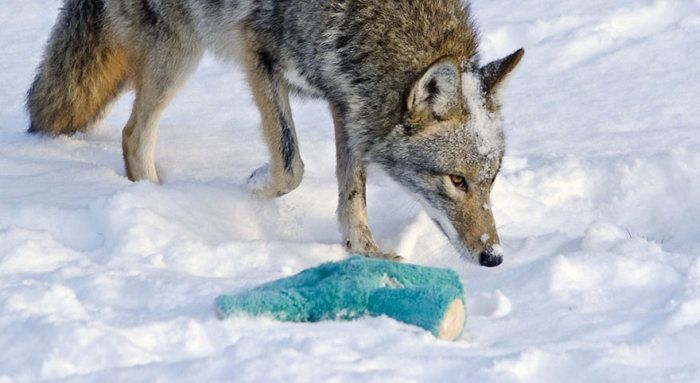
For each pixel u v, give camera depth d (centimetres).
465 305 707
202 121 1430
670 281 803
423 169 980
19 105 1473
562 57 1623
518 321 745
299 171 1080
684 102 1417
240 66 1120
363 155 1028
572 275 821
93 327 641
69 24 1239
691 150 1164
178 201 1008
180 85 1172
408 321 694
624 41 1667
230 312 684
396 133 991
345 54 1008
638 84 1498
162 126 1397
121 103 1530
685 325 695
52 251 863
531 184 1146
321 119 1458
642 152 1229
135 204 962
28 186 1070
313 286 728
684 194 1120
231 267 891
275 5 1040
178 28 1145
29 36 1778
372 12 991
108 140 1315
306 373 586
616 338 697
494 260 945
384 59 988
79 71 1252
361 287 713
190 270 873
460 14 1023
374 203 1122
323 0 1009
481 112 966
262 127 1084
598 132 1334
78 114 1288
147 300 747
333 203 1112
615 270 820
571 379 612
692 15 1728
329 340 639
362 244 1007
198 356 635
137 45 1177
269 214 1070
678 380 604
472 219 965
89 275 789
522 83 1541
